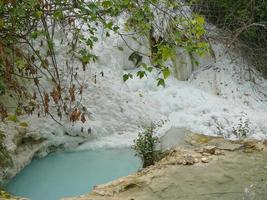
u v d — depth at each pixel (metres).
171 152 6.33
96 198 4.96
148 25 5.54
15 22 5.39
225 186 5.29
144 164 6.95
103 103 9.05
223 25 11.55
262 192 5.16
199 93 10.20
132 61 10.27
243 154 6.20
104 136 8.59
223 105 10.00
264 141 6.66
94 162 7.76
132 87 9.73
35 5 5.16
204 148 6.33
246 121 9.29
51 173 7.33
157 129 8.95
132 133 8.80
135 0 5.35
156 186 5.24
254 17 11.34
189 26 5.07
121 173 7.36
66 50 9.10
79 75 9.13
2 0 4.66
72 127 8.22
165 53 4.85
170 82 10.26
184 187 5.24
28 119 7.87
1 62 5.66
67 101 8.57
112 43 10.02
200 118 9.38
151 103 9.62
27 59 5.84
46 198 6.60
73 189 6.88
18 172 7.19
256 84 11.18
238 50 11.56
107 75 9.61
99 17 5.33
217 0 11.48
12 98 7.83
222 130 9.12
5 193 5.15
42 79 8.52
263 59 11.77
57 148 8.08
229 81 10.91
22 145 7.61
